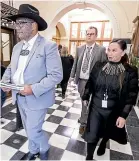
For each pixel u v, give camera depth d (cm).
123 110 138
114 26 477
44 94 138
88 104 160
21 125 222
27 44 132
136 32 377
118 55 133
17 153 175
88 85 157
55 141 203
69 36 938
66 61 368
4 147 185
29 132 142
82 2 491
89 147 156
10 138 203
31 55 128
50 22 543
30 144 159
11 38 406
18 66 135
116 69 139
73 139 209
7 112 286
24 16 119
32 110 136
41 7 541
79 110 317
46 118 271
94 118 150
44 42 132
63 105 344
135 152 190
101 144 177
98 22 866
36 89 124
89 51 212
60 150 185
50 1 529
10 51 412
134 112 321
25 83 131
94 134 148
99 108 148
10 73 149
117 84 138
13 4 433
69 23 909
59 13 534
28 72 129
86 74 213
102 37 872
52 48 128
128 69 137
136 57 366
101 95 146
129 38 465
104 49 207
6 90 142
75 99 392
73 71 238
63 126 244
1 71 224
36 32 131
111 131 158
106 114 147
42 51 127
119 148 196
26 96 134
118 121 137
